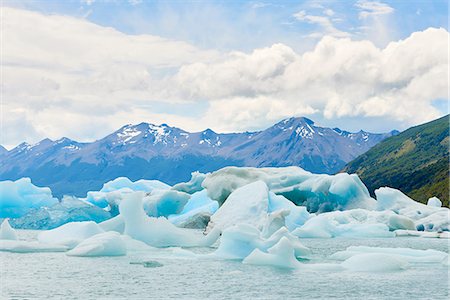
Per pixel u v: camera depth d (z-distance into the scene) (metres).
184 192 75.25
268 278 22.41
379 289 20.17
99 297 18.77
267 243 28.30
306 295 19.12
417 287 20.62
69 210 53.28
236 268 24.88
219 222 41.56
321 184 63.69
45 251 30.77
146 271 23.95
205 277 22.41
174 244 34.88
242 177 64.62
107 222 37.78
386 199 60.94
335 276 23.05
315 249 35.81
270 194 50.09
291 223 48.16
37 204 62.72
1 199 59.31
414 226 52.94
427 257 28.02
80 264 25.86
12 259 27.48
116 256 29.02
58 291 19.64
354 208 61.31
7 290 19.78
